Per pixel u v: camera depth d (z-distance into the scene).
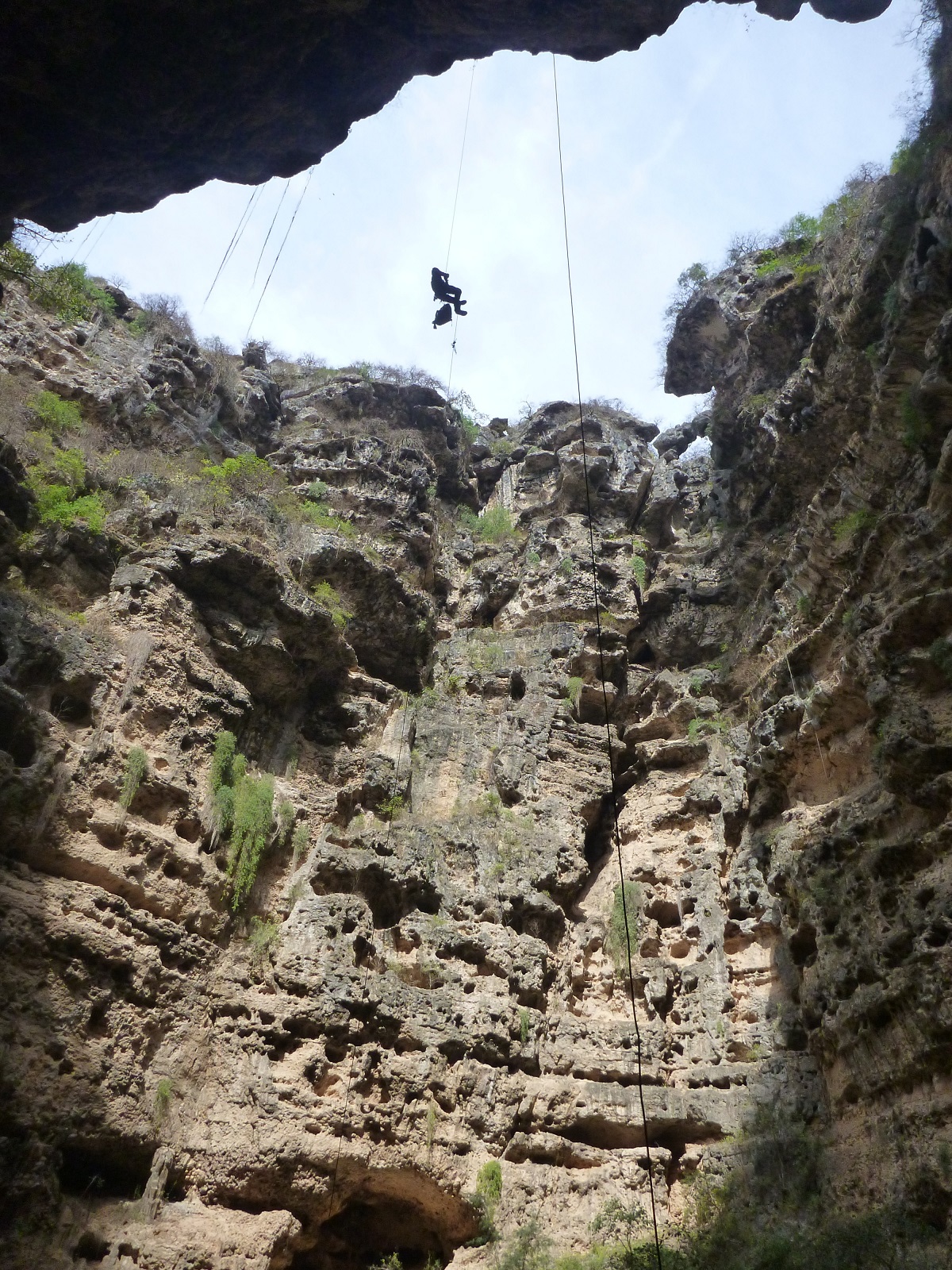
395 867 23.69
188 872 20.80
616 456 35.66
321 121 14.06
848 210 25.34
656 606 31.86
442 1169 20.16
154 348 30.55
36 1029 17.44
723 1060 22.52
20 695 19.47
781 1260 16.59
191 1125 18.86
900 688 19.02
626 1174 21.00
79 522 23.16
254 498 27.98
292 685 25.05
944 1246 15.07
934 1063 16.75
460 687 28.95
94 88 12.30
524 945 23.61
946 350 18.64
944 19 19.84
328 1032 20.72
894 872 18.75
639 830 27.30
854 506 22.91
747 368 29.80
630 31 13.85
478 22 13.38
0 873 18.31
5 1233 15.88
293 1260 19.47
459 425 37.34
